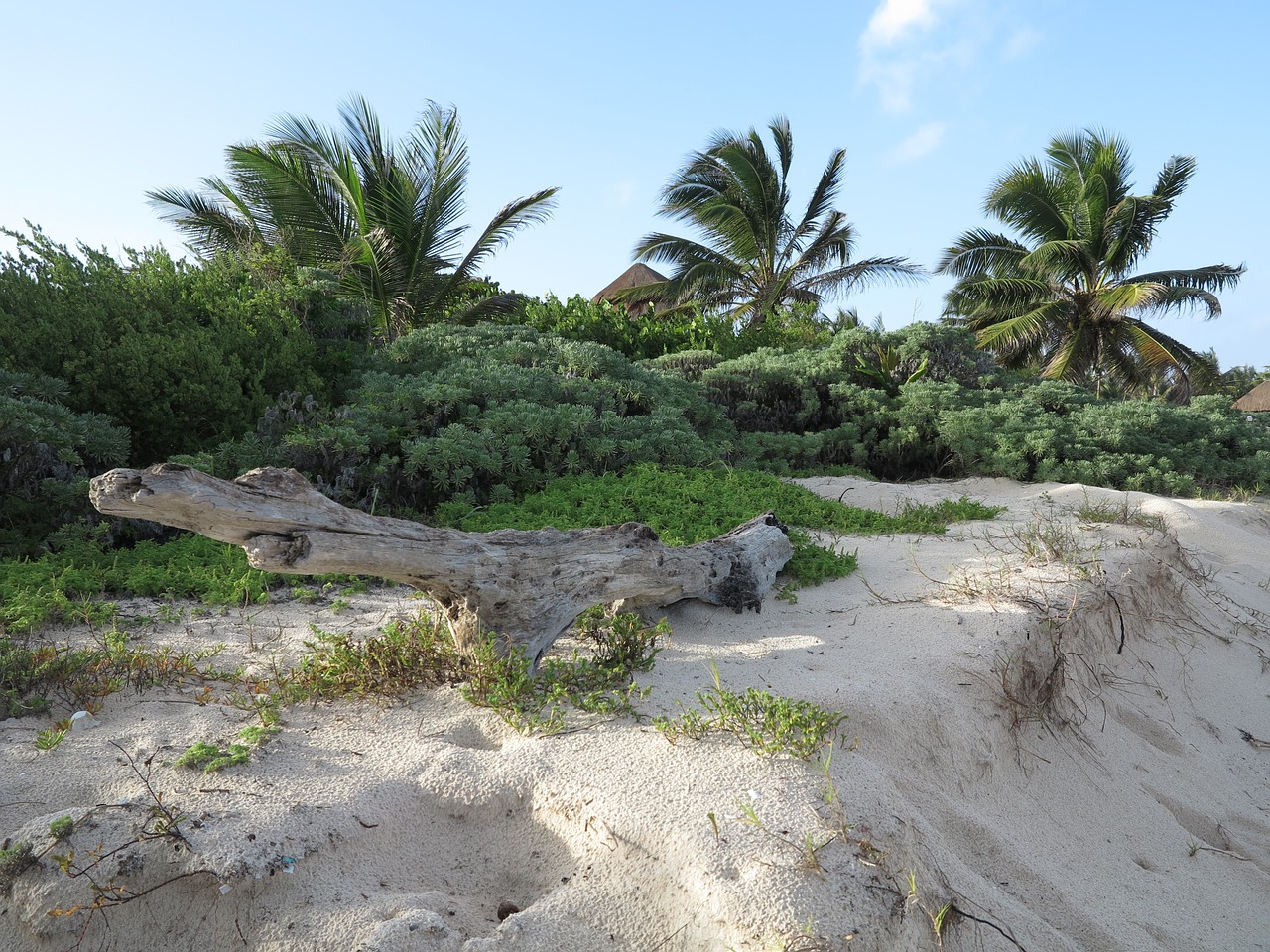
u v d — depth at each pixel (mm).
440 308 20422
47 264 8422
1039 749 4020
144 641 4328
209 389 7793
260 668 3990
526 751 3209
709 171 26688
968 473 11211
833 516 7480
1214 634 5844
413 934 2396
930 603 5035
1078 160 24672
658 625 4184
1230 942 3115
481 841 2961
